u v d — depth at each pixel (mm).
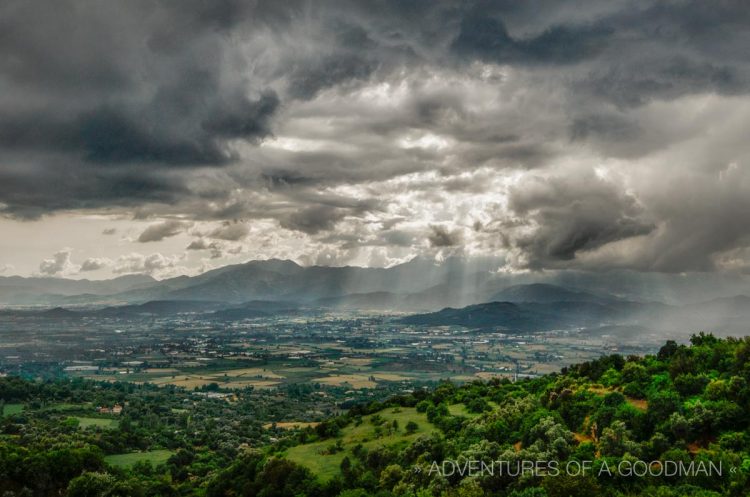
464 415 132500
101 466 140375
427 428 131250
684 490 67375
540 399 119125
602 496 70938
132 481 130000
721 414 81375
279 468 117500
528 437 95062
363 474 106938
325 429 150625
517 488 77688
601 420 91812
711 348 114250
